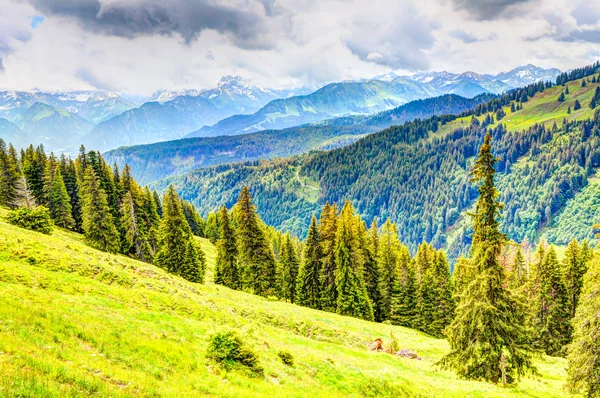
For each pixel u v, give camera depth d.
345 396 19.03
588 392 23.92
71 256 30.14
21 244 28.81
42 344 13.19
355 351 31.83
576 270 50.00
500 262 26.78
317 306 58.56
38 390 9.47
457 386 24.31
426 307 59.59
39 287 22.70
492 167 25.25
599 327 23.33
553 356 47.16
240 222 59.69
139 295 27.78
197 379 15.14
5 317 14.41
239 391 14.98
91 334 15.92
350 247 55.00
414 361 33.19
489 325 25.42
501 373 25.64
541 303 49.28
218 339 18.70
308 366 22.30
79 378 11.05
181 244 58.97
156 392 12.26
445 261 60.22
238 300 43.66
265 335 27.67
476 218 26.03
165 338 19.19
